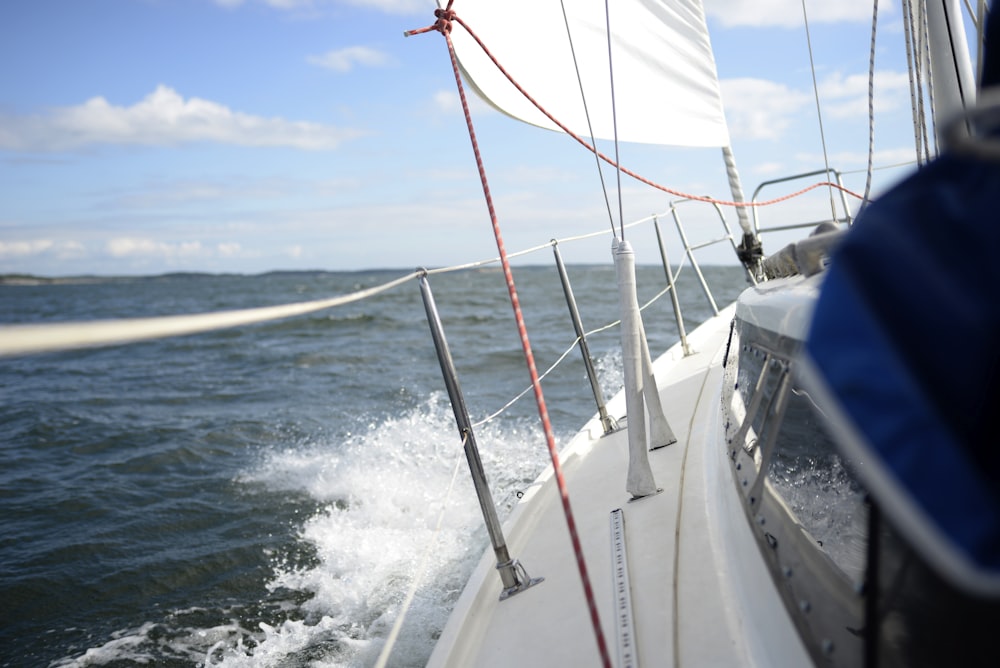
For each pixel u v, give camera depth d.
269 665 4.26
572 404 9.66
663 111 3.87
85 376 18.17
